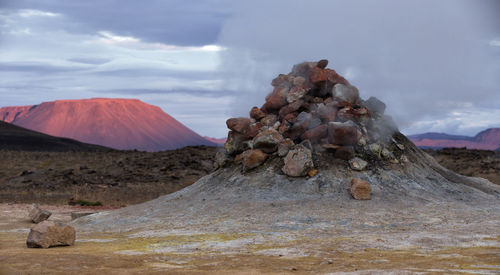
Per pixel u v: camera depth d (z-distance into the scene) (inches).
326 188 717.9
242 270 331.9
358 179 689.6
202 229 567.2
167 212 701.9
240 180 781.3
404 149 853.8
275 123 864.3
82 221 714.8
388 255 388.2
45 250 441.4
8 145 5782.5
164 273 319.9
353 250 414.6
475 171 1775.3
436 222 564.7
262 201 689.0
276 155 809.5
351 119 835.4
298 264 355.9
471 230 501.4
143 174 1936.5
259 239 486.6
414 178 778.8
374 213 609.9
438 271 315.9
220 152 884.6
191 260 376.2
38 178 1868.8
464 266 335.3
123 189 1608.0
